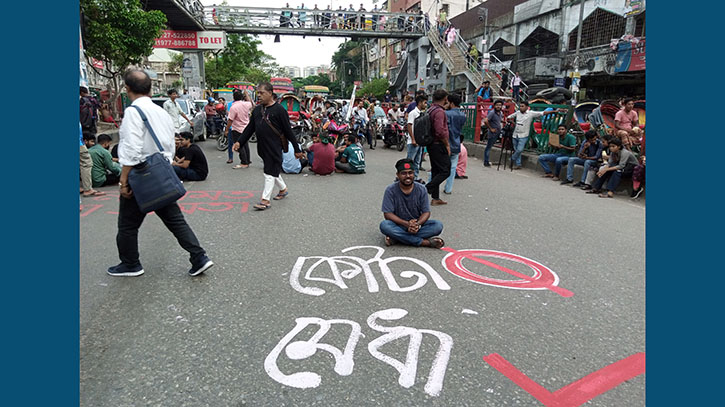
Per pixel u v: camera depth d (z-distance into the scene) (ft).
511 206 22.45
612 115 31.99
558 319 10.34
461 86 85.51
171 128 11.96
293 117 47.65
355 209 20.61
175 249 14.56
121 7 43.47
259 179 28.27
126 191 11.27
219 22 84.23
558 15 66.08
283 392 7.48
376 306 10.70
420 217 15.15
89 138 24.14
